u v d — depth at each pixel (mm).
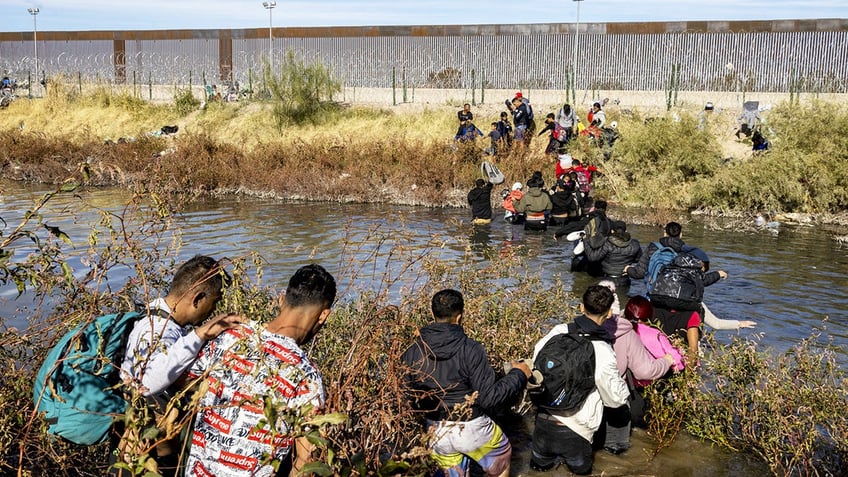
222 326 3324
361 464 2969
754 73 29453
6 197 20812
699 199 19828
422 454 3270
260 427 2779
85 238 13641
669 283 7156
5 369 4961
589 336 5480
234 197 21750
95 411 3492
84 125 34000
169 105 34969
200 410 3131
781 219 18422
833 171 18656
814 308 10328
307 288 3383
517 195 17125
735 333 9156
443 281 7469
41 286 5438
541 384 5395
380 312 5605
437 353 4695
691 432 6266
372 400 4492
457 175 21578
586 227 11867
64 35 42500
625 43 31188
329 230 15953
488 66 33625
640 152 21344
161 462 3594
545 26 32406
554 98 31062
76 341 3506
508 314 7242
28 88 41312
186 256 12828
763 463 5848
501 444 4895
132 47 41156
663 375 6125
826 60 28406
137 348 3387
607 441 5969
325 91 31719
